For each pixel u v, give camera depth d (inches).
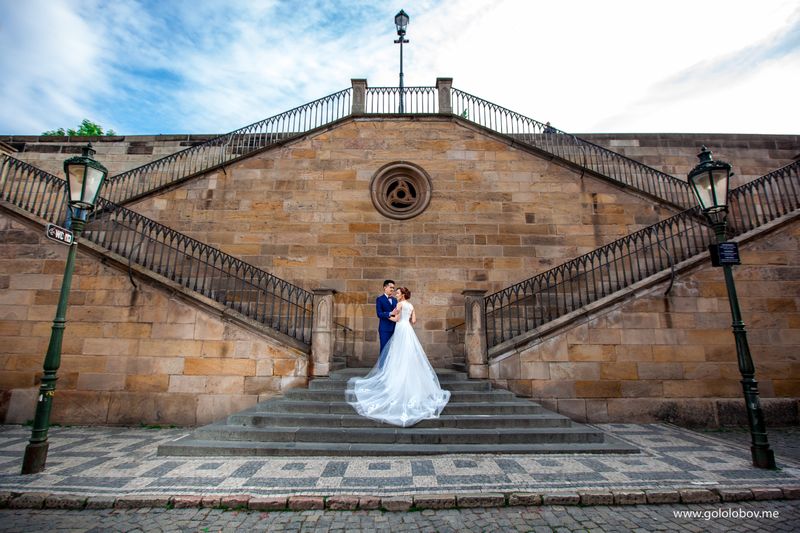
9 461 225.3
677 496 177.0
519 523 155.9
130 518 160.4
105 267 354.6
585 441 253.1
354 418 263.1
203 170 481.4
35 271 354.3
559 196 476.1
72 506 170.1
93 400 332.5
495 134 491.8
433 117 502.0
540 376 340.8
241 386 334.6
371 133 498.0
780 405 335.3
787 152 562.9
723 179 245.0
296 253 461.1
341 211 473.1
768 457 215.2
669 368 343.3
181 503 169.9
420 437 246.8
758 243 363.9
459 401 301.0
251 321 343.3
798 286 355.9
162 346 341.4
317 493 175.9
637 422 334.3
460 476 197.2
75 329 343.3
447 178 482.3
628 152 560.1
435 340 437.1
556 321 350.0
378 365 300.4
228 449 233.5
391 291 319.0
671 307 352.8
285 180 482.6
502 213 471.5
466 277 453.1
